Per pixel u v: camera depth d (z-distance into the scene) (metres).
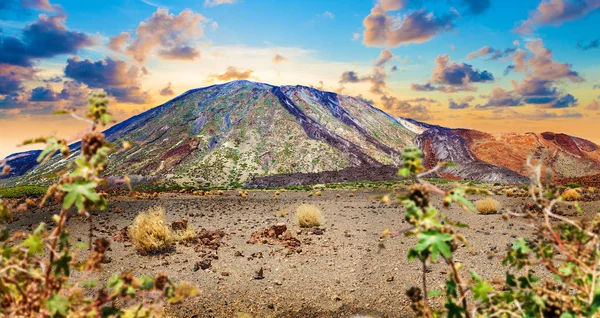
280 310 5.92
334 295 6.45
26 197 20.20
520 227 11.37
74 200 1.34
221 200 23.30
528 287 1.78
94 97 1.42
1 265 1.52
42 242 1.55
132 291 1.56
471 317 1.76
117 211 15.16
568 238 1.70
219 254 8.95
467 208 1.44
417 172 1.53
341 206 19.25
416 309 1.63
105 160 1.38
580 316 1.47
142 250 8.85
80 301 1.59
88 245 1.53
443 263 7.82
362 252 9.12
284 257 8.75
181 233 10.54
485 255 8.24
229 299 6.29
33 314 1.45
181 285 1.64
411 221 1.51
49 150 1.39
